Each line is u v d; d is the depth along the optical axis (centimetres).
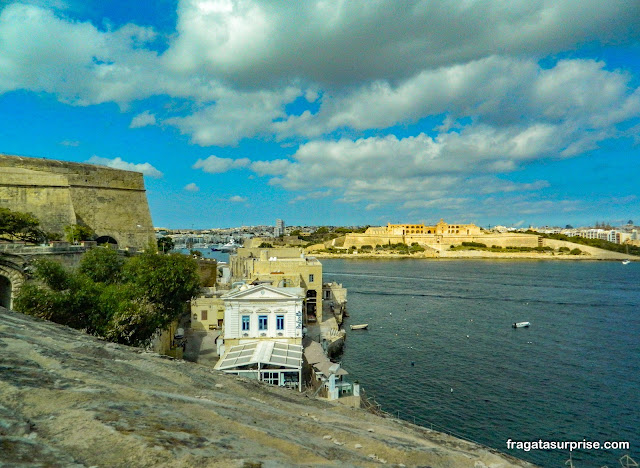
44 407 468
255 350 4588
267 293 4978
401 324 8988
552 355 6694
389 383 5503
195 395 689
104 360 780
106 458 361
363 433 666
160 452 376
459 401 4916
